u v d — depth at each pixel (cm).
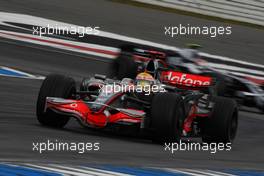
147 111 3550
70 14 9012
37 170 2320
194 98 3669
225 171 2892
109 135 3522
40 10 8912
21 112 3984
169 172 2645
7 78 5409
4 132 3095
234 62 8431
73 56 7225
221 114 3759
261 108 6225
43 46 7338
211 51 8650
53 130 3353
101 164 2619
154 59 3697
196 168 2867
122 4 10331
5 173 2203
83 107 3331
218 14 10462
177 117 3331
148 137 3612
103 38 8144
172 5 10506
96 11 9500
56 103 3331
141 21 9344
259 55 8975
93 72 6731
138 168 2638
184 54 6594
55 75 3491
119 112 3328
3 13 8331
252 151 3806
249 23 10512
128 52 3738
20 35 7544
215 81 3862
